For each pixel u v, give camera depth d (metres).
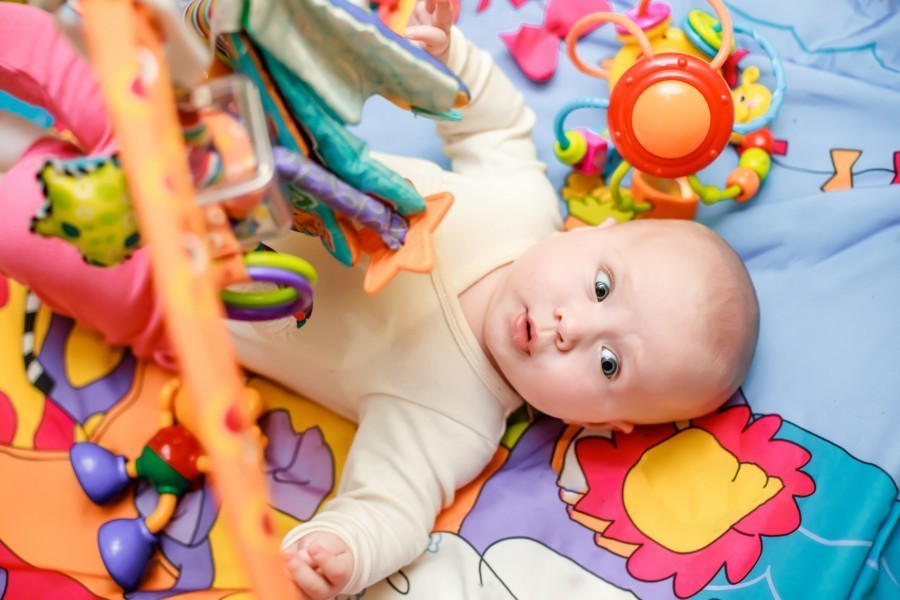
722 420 1.04
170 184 0.46
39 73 0.88
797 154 1.18
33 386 1.06
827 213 1.12
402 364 1.02
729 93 0.95
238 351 1.08
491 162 1.15
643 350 0.94
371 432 1.02
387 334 1.02
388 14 0.86
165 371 1.11
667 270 0.95
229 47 0.63
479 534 1.02
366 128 1.26
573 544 1.01
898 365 1.02
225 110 0.61
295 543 0.89
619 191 1.10
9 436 1.02
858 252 1.10
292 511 1.07
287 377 1.08
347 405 1.08
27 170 0.90
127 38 0.47
